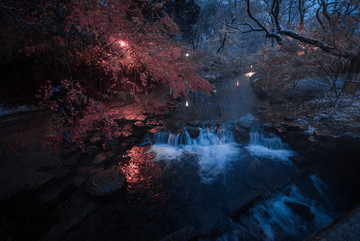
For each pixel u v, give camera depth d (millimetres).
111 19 5312
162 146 6938
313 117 7605
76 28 5445
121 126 7031
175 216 3875
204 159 6211
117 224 3588
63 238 3137
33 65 6332
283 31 9953
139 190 4582
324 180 5203
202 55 18094
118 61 7199
